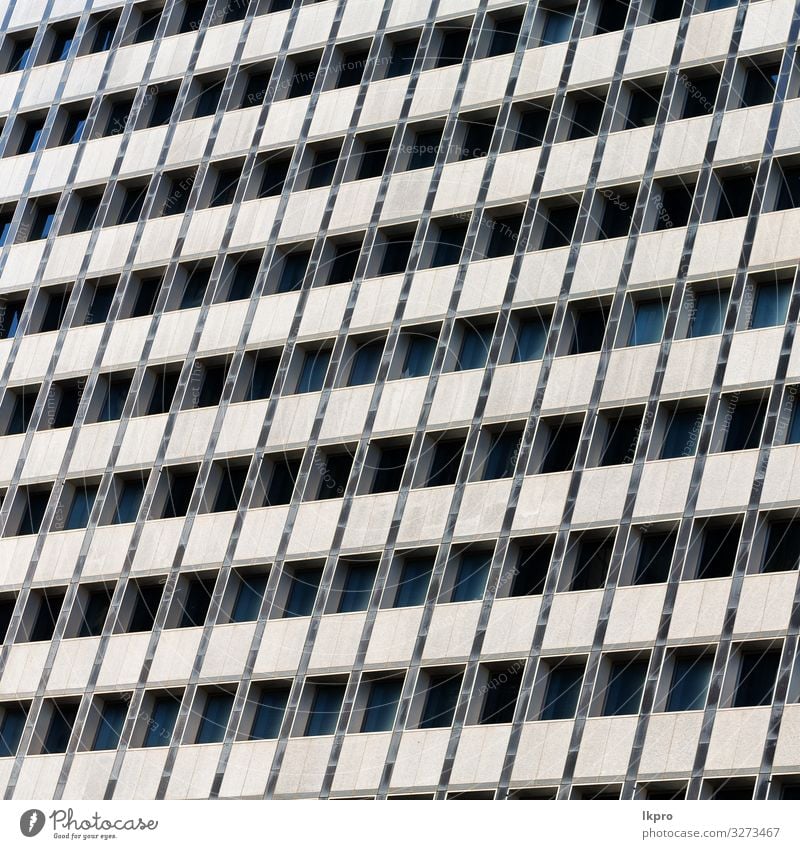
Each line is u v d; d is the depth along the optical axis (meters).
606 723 113.00
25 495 137.12
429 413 125.12
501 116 131.75
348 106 137.50
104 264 141.62
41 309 143.12
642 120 128.50
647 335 122.38
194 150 142.12
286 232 135.50
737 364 118.88
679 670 113.56
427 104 134.62
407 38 138.50
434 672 118.69
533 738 114.31
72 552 132.75
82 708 127.62
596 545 118.44
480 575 120.38
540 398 122.38
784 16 126.50
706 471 116.81
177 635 126.56
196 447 131.75
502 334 125.25
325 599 123.06
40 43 152.75
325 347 131.25
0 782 127.44
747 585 113.31
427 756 116.19
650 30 129.75
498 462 122.69
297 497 126.75
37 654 130.75
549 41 133.50
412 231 132.00
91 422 137.00
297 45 141.88
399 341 128.50
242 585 126.75
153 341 136.88
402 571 122.19
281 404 130.25
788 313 119.31
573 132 130.00
